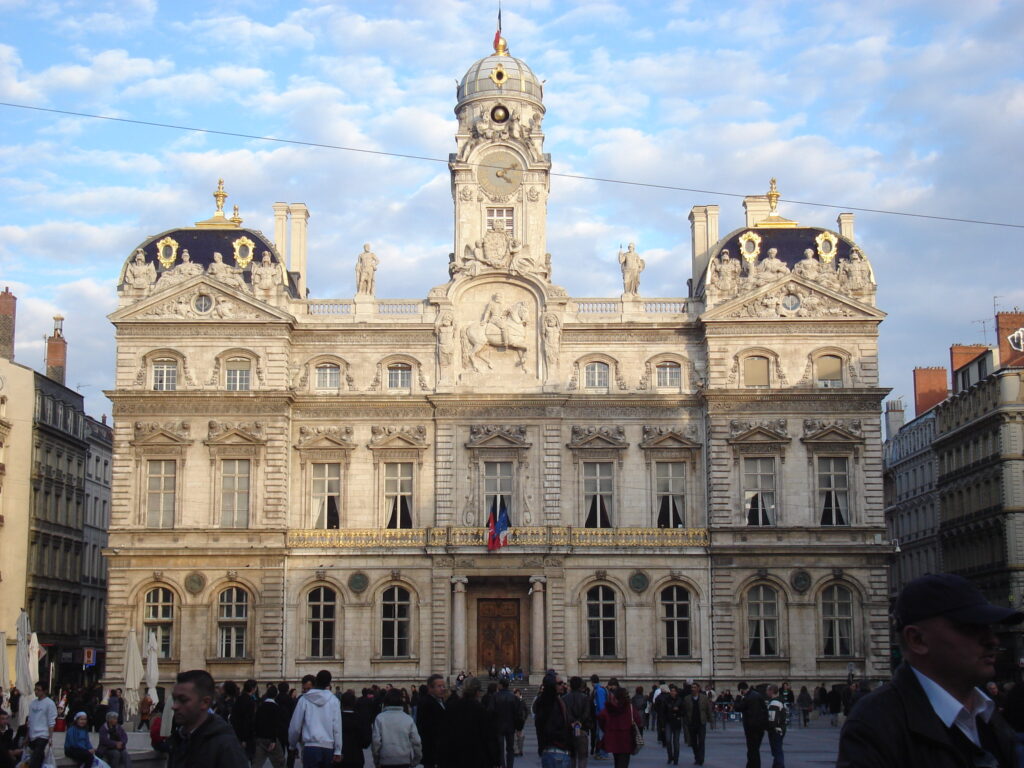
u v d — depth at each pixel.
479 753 26.52
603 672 83.25
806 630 83.44
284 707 42.41
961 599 8.76
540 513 85.31
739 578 84.06
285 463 84.81
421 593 83.81
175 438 84.31
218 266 86.25
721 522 84.44
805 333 86.19
